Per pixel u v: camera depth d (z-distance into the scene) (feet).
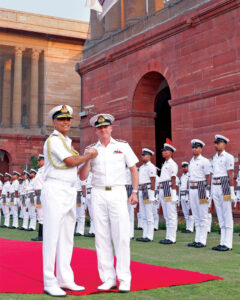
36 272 19.27
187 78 49.49
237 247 29.37
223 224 28.50
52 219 15.69
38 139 107.55
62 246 16.24
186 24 49.11
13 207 53.67
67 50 119.96
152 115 59.11
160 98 75.00
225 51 44.96
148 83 58.13
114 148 16.99
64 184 16.12
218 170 28.84
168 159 33.06
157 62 54.13
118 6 67.92
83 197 40.73
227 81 44.55
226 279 18.12
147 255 25.81
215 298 14.66
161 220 52.13
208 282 17.25
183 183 44.14
